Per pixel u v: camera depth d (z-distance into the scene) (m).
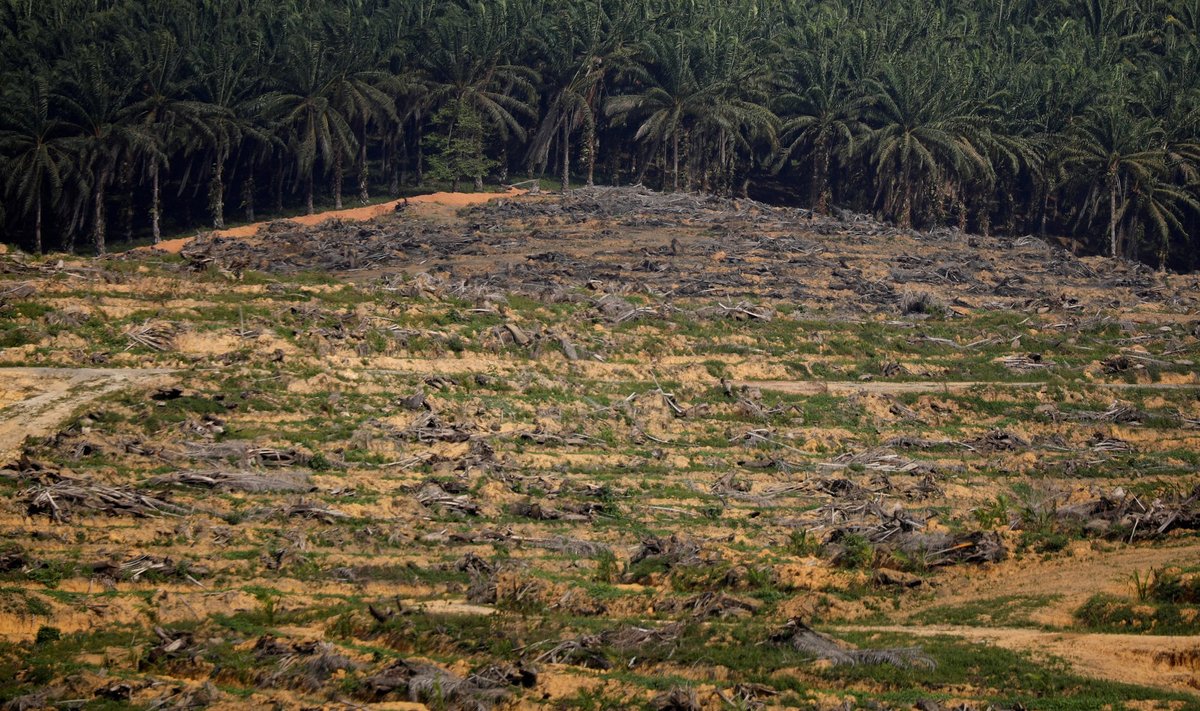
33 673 51.88
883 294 132.38
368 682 50.41
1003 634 55.00
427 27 167.88
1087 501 72.25
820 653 52.53
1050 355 116.88
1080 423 102.31
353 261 131.88
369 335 100.75
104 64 141.00
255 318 100.62
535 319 110.75
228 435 83.12
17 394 85.38
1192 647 50.41
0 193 139.50
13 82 136.25
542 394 97.44
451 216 155.25
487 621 57.41
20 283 99.25
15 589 58.19
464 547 69.38
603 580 64.81
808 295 129.88
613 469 85.94
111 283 103.44
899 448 94.69
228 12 162.50
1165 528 67.25
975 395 105.69
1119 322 124.88
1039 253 156.62
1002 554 65.06
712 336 113.12
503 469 81.94
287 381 91.62
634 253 140.75
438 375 97.19
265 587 62.59
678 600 59.75
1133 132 164.88
